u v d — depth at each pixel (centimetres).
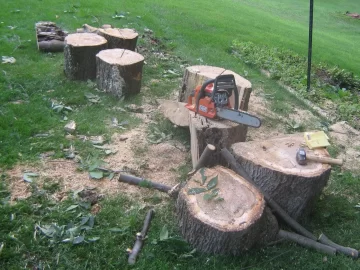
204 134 312
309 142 303
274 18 1141
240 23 902
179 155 356
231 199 257
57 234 257
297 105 510
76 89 452
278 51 719
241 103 383
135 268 244
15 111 391
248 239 247
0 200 280
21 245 248
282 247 269
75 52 455
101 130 379
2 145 338
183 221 258
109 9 779
